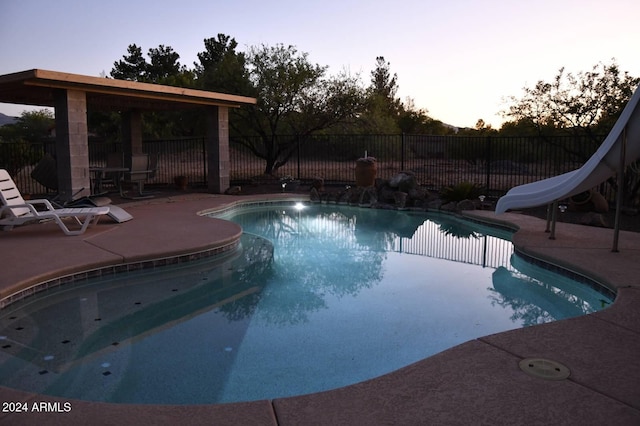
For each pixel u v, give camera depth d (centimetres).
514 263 702
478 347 318
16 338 402
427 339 416
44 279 504
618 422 224
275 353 382
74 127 942
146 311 477
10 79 861
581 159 1312
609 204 1048
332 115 1886
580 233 764
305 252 768
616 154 612
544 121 1346
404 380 270
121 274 586
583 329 353
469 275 639
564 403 242
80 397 305
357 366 360
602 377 273
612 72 1248
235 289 560
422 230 966
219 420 229
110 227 780
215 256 689
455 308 503
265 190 1474
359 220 1077
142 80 3784
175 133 2638
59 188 962
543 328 356
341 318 468
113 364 356
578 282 553
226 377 338
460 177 1739
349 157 2180
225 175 1374
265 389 321
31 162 1630
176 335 416
